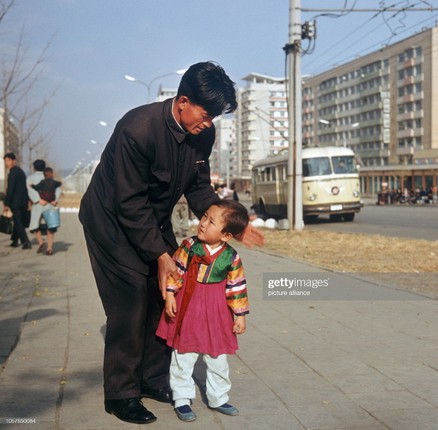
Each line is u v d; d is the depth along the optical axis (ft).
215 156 513.04
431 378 14.90
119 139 11.51
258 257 41.24
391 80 318.45
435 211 122.62
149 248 11.64
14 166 43.60
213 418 12.26
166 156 11.64
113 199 11.92
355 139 356.38
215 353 12.01
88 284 28.53
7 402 12.89
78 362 15.89
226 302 12.24
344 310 23.06
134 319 11.97
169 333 12.30
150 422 11.89
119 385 12.05
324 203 85.15
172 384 12.48
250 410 12.70
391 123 318.86
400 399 13.42
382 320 21.34
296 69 62.80
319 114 397.60
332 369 15.58
